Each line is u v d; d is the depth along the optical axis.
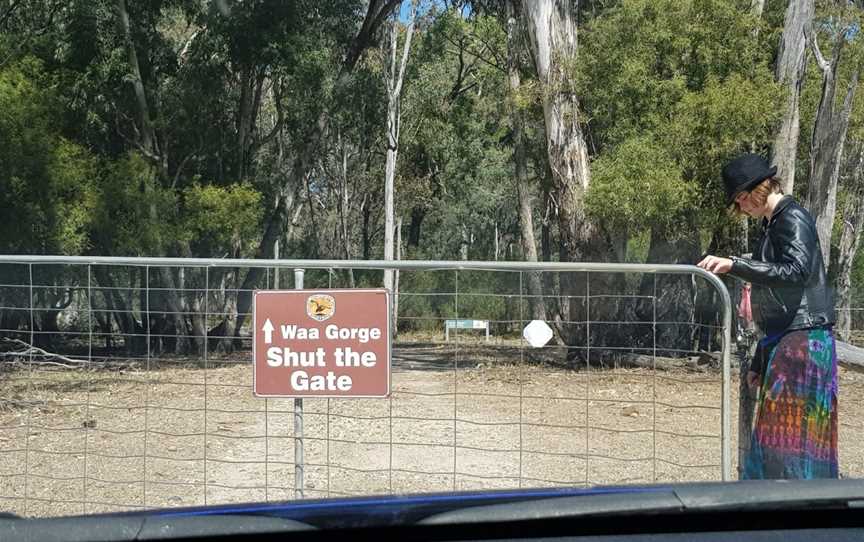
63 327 7.36
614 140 17.47
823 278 4.76
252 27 22.09
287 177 29.77
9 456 7.73
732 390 7.05
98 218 19.53
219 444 8.46
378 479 7.12
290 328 5.20
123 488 6.88
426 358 5.90
